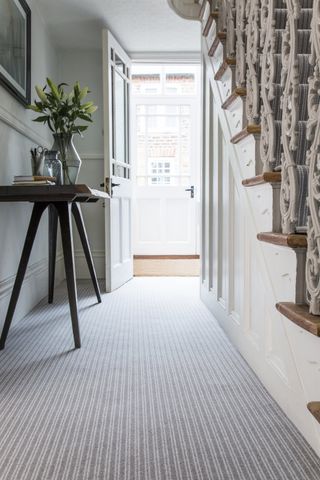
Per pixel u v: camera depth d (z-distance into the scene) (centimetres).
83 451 111
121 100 376
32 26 290
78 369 169
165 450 112
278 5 169
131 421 127
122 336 214
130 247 389
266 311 148
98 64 390
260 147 149
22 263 202
